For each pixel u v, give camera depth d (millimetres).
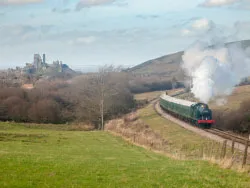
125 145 46281
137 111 103875
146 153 37406
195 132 57500
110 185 16984
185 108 72562
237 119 60875
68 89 114125
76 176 18578
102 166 22766
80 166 21984
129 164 24781
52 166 21094
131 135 57219
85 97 100250
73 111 96500
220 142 45094
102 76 106250
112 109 100375
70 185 16500
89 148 40938
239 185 18547
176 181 18656
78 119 92375
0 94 93688
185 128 63656
